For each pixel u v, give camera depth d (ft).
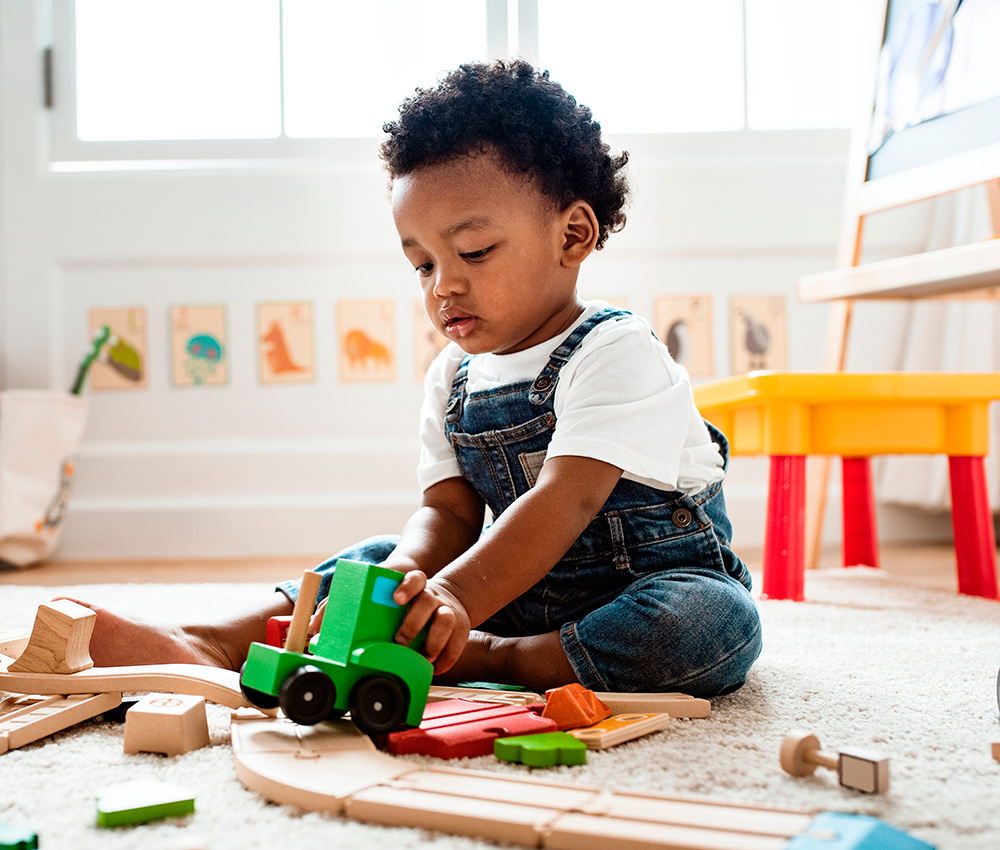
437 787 1.55
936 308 6.88
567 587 2.64
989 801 1.59
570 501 2.29
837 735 2.02
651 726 2.02
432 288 2.52
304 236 6.89
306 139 6.97
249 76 7.11
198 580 5.38
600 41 7.22
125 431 6.84
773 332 7.02
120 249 6.86
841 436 4.26
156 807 1.51
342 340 6.90
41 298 6.87
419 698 1.86
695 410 2.79
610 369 2.49
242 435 6.88
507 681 2.49
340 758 1.71
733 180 6.98
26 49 6.92
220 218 6.87
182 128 7.14
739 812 1.44
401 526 6.84
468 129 2.42
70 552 6.74
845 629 3.42
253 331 6.89
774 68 7.20
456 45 7.17
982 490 4.41
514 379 2.69
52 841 1.43
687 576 2.47
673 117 7.25
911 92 5.14
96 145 6.97
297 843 1.40
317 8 7.09
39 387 6.88
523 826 1.39
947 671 2.69
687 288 7.00
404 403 6.91
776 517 4.23
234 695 2.04
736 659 2.37
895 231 7.03
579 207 2.61
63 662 2.18
